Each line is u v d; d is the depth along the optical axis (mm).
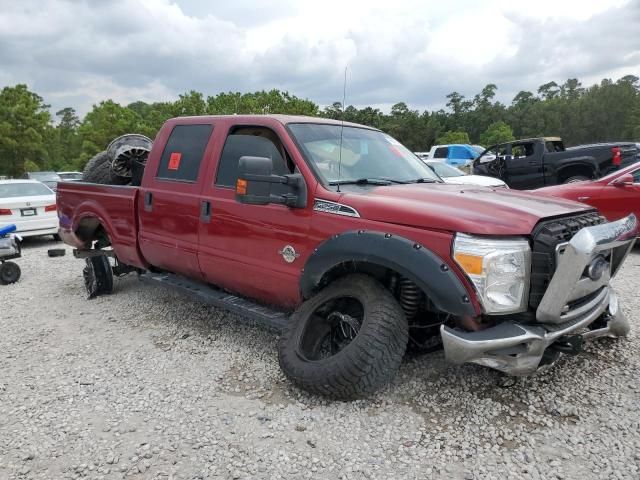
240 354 4387
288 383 3799
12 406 3627
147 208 5078
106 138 49031
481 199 3477
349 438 3088
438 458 2893
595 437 3045
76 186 6121
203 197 4480
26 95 48531
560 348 3207
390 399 3496
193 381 3920
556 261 3062
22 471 2887
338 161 4039
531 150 14234
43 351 4656
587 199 8445
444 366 3961
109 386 3885
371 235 3299
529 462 2840
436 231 3115
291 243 3805
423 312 3725
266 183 3607
